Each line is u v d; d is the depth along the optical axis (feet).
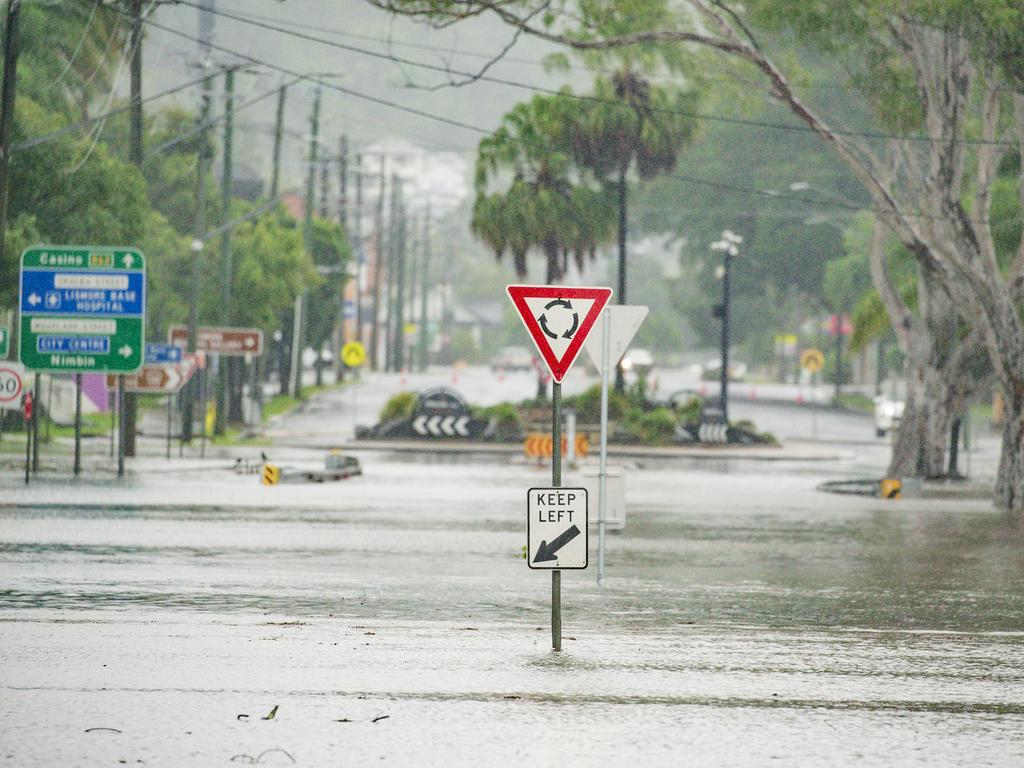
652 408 624.59
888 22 303.07
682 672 116.47
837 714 101.35
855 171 323.78
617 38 297.94
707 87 369.91
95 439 521.24
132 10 400.67
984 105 323.16
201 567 182.50
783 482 400.47
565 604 156.66
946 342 422.00
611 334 169.68
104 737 90.94
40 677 110.01
